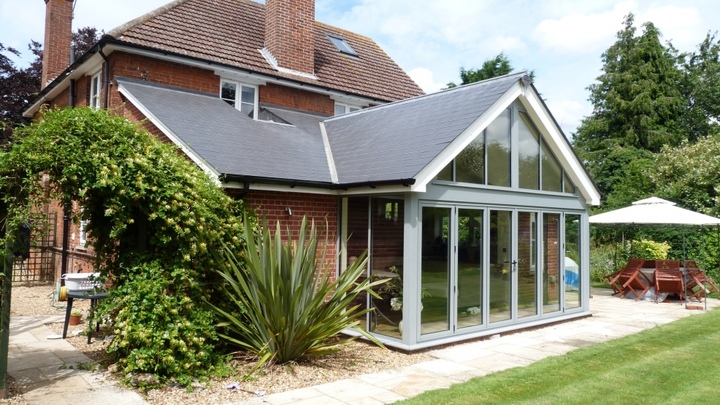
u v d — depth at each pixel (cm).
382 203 867
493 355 798
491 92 971
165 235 650
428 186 827
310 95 1499
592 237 2094
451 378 672
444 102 1062
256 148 955
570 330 1002
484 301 924
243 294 740
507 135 995
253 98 1388
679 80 3766
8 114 2273
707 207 1827
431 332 835
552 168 1102
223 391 604
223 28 1448
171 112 1016
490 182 949
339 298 739
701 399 593
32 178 568
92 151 613
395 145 947
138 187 627
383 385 638
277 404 563
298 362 728
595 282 1873
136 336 615
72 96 1428
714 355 795
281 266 704
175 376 627
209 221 703
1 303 580
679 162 2011
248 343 743
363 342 878
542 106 1031
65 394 584
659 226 1758
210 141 906
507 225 984
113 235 621
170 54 1193
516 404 570
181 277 659
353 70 1734
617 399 591
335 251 965
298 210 923
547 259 1073
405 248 807
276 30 1438
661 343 877
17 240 598
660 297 1411
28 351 767
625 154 2695
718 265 1681
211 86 1289
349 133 1172
